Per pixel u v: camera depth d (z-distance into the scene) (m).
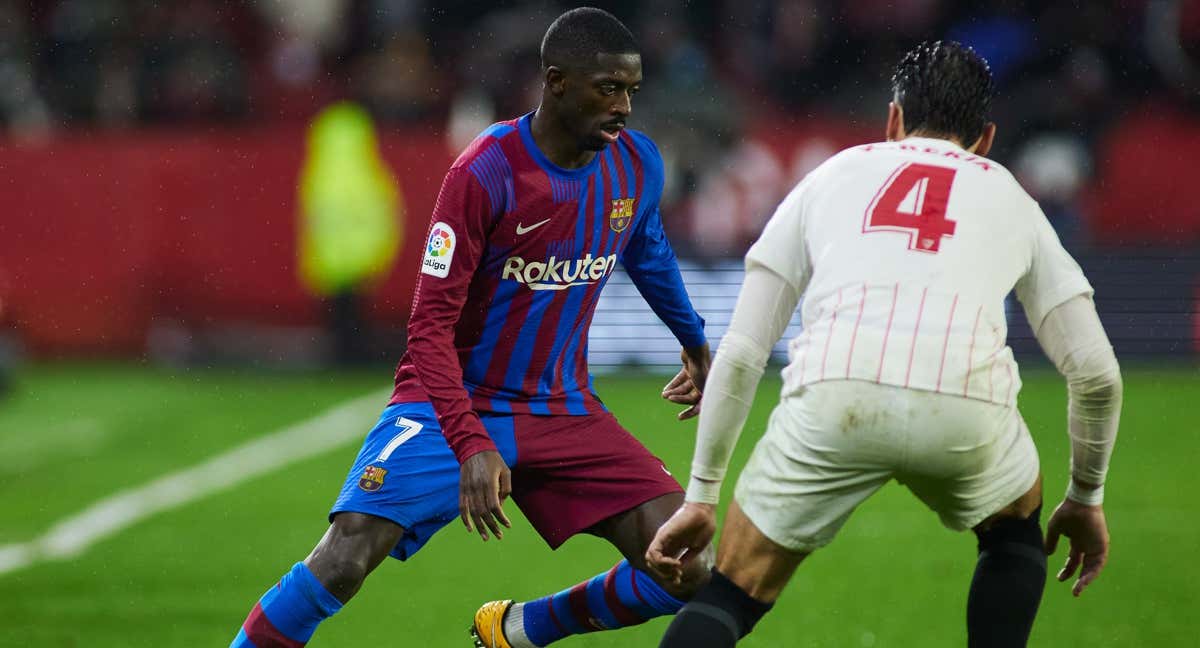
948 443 12.34
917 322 12.36
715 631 12.60
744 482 12.97
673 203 53.62
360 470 15.12
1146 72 59.31
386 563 24.98
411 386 15.64
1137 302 51.59
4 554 25.88
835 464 12.45
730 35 61.72
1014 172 55.47
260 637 14.65
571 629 16.64
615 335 49.69
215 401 43.12
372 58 59.38
